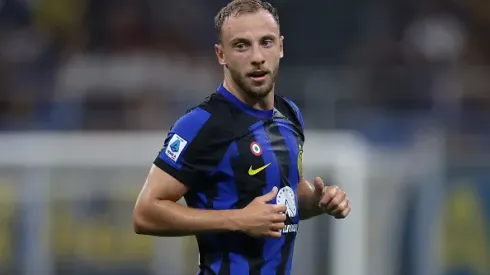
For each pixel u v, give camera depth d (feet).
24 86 101.96
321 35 120.16
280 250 38.55
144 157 81.20
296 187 39.42
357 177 81.05
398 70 98.32
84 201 80.18
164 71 105.29
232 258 37.96
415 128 92.89
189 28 125.18
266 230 36.04
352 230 80.84
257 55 36.73
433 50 121.08
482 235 82.53
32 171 80.18
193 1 126.41
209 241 38.40
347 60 118.83
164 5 125.29
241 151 37.47
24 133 91.91
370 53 119.14
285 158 38.45
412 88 95.66
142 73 103.14
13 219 79.56
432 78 96.48
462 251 82.48
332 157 81.30
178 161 37.37
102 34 123.13
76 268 79.46
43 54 116.37
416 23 123.44
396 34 121.90
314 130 92.07
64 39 121.29
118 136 83.05
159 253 79.56
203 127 37.40
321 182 38.88
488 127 94.27
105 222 80.07
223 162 37.40
